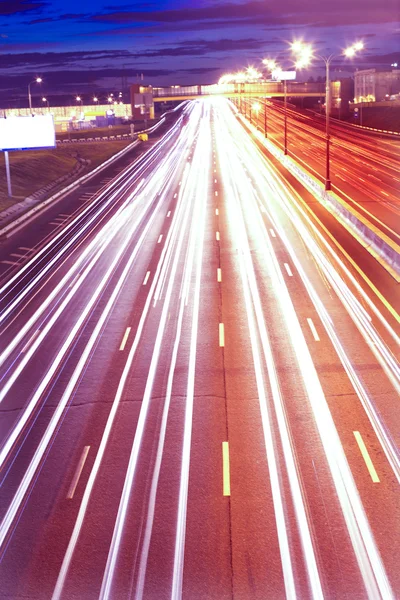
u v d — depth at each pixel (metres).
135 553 13.52
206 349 24.67
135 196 65.50
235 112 187.25
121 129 155.25
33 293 34.84
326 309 28.47
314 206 53.59
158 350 24.95
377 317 27.19
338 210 49.47
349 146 107.69
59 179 84.69
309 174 66.62
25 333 28.36
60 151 110.44
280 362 22.97
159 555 13.41
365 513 14.34
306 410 19.28
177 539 13.88
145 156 101.50
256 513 14.55
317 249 39.56
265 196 59.62
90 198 66.81
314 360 22.98
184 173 79.00
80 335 27.41
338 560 12.95
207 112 192.12
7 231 52.69
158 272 36.84
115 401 20.83
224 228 47.41
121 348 25.50
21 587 12.76
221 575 12.73
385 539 13.48
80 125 177.62
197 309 29.62
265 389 20.89
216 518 14.48
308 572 12.67
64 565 13.31
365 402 19.61
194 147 108.06
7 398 21.73
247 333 26.06
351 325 26.33
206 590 12.38
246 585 12.43
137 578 12.80
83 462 17.25
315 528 13.94
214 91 195.12
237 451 17.20
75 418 19.86
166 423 19.05
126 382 22.23
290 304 29.44
